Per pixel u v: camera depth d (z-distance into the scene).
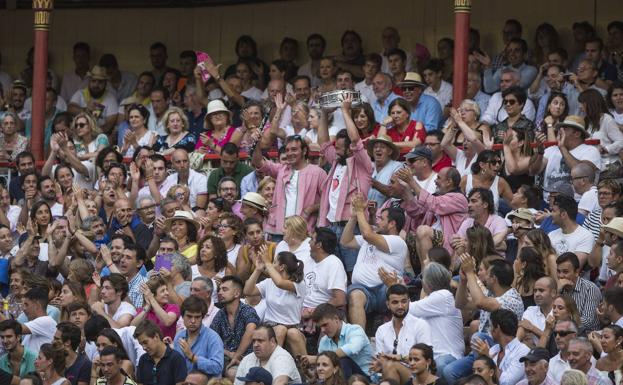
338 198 58.22
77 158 66.81
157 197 62.97
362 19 78.50
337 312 50.75
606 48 69.00
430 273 50.72
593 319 49.94
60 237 60.47
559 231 54.09
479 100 69.25
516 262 51.12
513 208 56.03
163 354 50.31
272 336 50.00
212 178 63.16
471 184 57.84
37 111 70.56
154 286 53.56
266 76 76.31
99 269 59.12
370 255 54.41
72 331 51.62
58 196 65.69
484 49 75.31
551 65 66.19
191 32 82.56
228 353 52.00
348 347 50.06
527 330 48.53
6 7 84.50
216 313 52.97
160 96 72.12
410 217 57.62
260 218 59.56
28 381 49.62
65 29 83.88
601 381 45.53
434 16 76.75
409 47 77.38
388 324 50.62
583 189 56.59
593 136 60.31
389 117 62.91
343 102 58.94
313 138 64.62
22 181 65.31
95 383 51.31
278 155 63.31
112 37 83.56
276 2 80.62
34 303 54.59
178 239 58.69
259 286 53.56
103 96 77.44
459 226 56.00
